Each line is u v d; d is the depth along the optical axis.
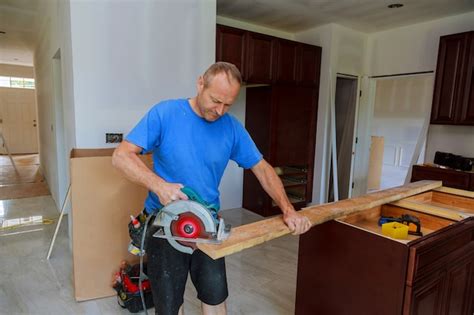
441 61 3.57
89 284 2.25
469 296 1.78
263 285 2.51
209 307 1.40
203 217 1.06
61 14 2.80
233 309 2.19
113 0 2.50
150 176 1.13
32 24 4.59
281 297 2.35
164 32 2.77
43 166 5.94
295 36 4.73
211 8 3.03
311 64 4.31
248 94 4.36
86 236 2.22
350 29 4.42
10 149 9.09
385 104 6.61
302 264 1.70
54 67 3.64
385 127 6.66
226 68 1.14
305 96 4.32
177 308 1.34
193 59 2.96
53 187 4.47
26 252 2.95
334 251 1.54
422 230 1.74
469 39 3.33
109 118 2.59
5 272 2.60
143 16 2.64
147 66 2.72
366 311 1.44
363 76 4.73
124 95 2.63
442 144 3.93
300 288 1.72
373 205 1.72
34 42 5.64
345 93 4.88
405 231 1.50
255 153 1.44
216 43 3.46
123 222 2.31
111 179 2.25
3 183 5.56
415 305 1.34
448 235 1.47
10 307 2.15
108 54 2.53
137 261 2.37
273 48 3.90
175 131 1.25
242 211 4.44
